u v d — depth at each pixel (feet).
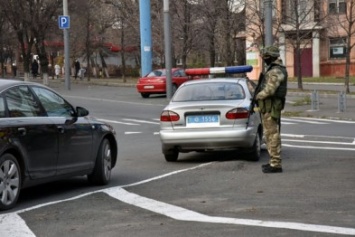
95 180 38.70
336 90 133.28
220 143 45.21
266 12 87.40
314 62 199.62
